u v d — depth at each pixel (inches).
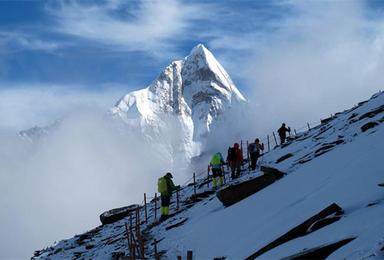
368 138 781.9
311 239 464.8
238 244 624.4
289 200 690.8
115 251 945.5
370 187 542.3
